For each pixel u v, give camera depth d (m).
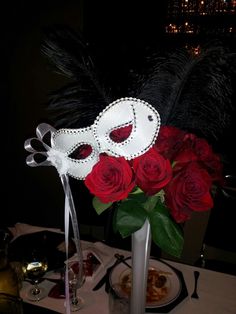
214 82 0.55
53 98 0.61
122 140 0.53
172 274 0.86
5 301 0.58
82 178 0.56
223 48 0.53
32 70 2.09
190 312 0.75
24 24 2.03
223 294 0.82
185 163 0.51
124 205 0.54
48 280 0.85
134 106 0.51
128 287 0.80
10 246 0.97
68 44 0.60
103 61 0.64
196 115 0.58
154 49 0.62
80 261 0.64
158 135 0.53
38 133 0.57
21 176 2.32
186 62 0.55
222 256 1.77
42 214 2.34
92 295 0.80
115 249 0.99
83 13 1.96
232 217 1.32
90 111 0.59
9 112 2.22
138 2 2.00
